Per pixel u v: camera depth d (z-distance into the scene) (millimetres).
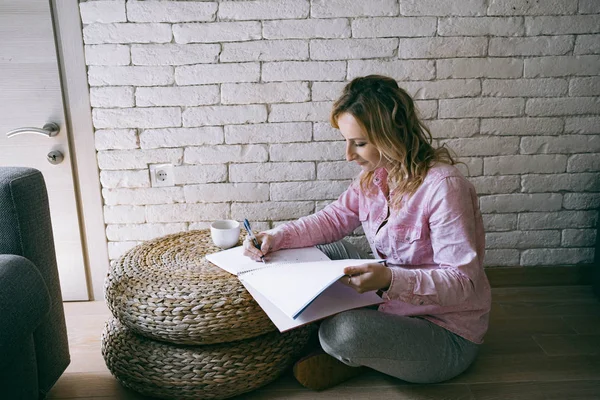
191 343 1395
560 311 1911
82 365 1632
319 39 1841
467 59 1876
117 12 1786
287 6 1806
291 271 1378
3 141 1867
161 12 1795
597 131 1966
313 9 1812
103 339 1568
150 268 1521
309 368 1457
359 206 1604
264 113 1903
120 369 1458
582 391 1466
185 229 2014
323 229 1638
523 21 1852
